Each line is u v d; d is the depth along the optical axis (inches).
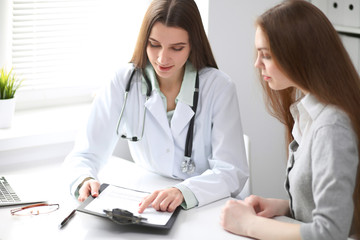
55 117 96.2
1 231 60.1
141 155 79.0
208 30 96.6
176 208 64.9
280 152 110.7
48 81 100.8
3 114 88.4
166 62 69.4
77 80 103.7
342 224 50.6
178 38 69.1
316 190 52.5
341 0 99.3
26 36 96.3
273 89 60.3
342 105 52.9
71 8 99.8
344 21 99.8
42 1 96.7
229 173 72.0
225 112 75.4
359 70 98.7
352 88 54.0
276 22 53.6
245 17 99.3
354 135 52.4
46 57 99.5
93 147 76.2
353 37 98.3
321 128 52.7
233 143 74.8
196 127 75.5
